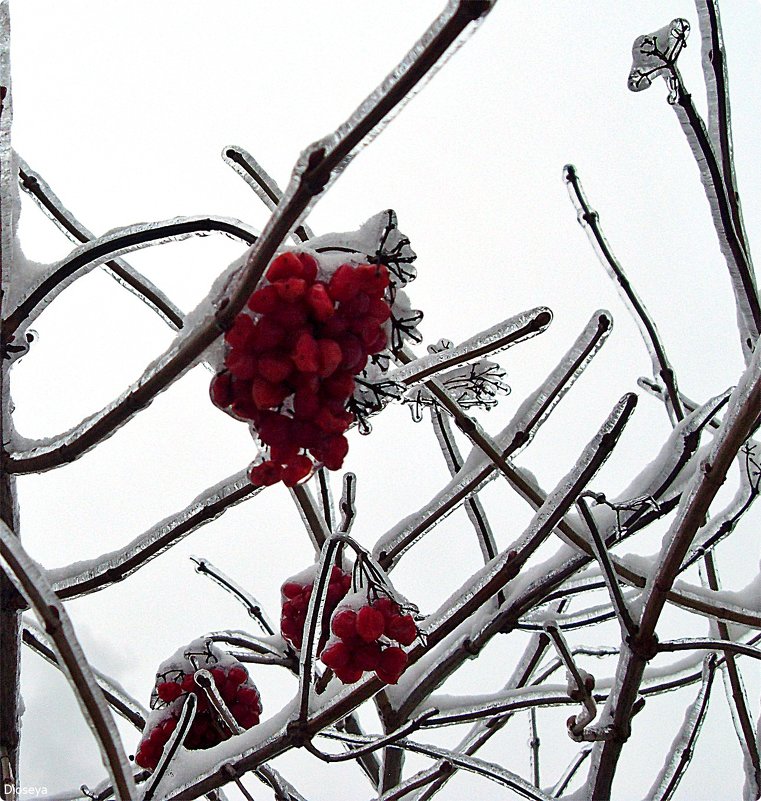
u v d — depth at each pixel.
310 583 0.68
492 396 0.68
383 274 0.46
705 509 0.55
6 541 0.45
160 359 0.50
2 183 0.55
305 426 0.47
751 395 0.53
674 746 0.71
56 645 0.45
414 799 0.74
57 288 0.56
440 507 0.69
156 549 0.58
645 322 0.72
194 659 0.66
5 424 0.55
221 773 0.58
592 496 0.60
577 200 0.70
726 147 0.60
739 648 0.59
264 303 0.46
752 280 0.61
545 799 0.64
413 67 0.42
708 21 0.59
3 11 0.54
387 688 0.69
